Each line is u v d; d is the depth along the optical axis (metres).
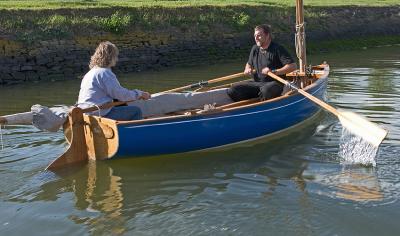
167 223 4.95
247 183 5.91
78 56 15.79
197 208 5.27
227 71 16.86
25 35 14.93
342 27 24.38
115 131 6.14
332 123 8.41
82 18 16.62
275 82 7.89
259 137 7.55
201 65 18.64
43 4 17.61
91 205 5.38
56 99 11.66
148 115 7.63
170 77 15.48
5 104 11.02
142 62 17.22
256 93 8.16
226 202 5.40
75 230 4.83
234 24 20.50
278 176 6.12
